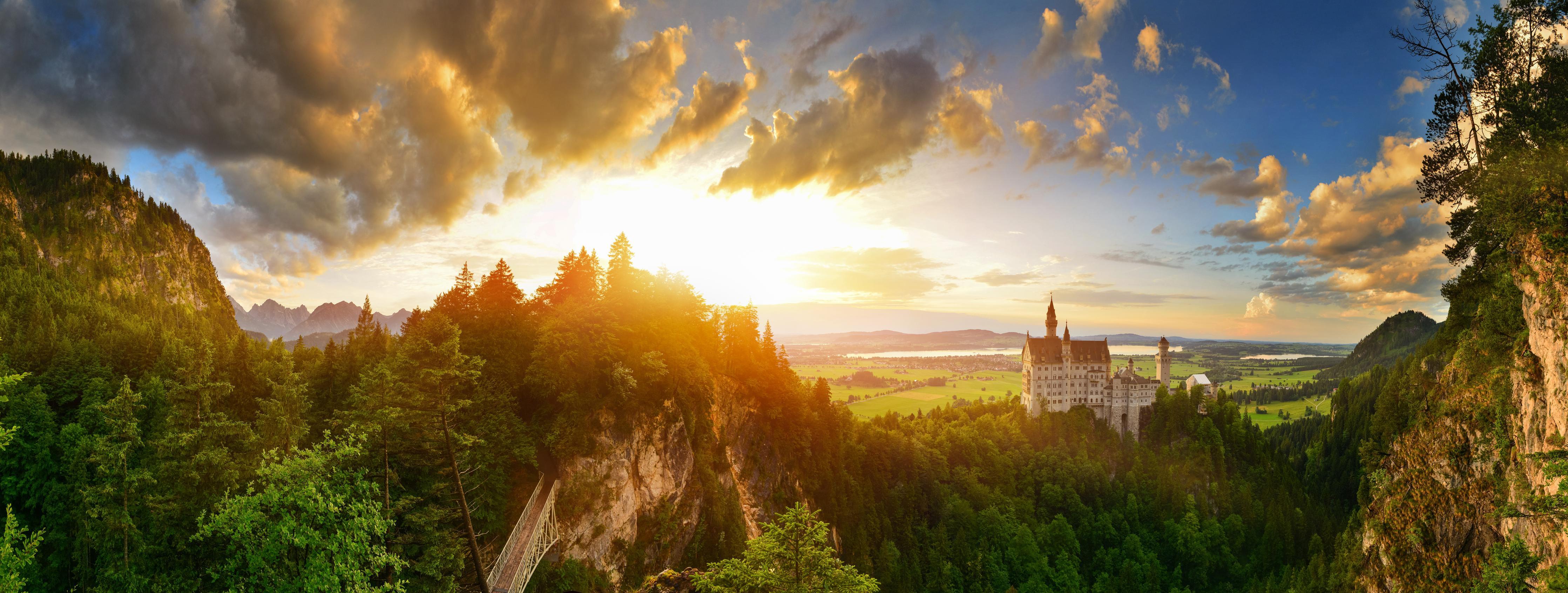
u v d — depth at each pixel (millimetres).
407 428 41031
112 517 47469
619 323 80062
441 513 43031
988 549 127938
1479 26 49156
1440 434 58094
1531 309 43062
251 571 34969
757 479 100438
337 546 33938
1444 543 53625
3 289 144625
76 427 56188
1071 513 147500
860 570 104000
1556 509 33344
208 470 49250
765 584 29547
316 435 63250
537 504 62469
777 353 123375
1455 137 53156
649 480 76688
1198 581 131000
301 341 98875
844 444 124375
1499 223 47781
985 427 166625
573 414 70125
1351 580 67438
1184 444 166625
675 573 40469
